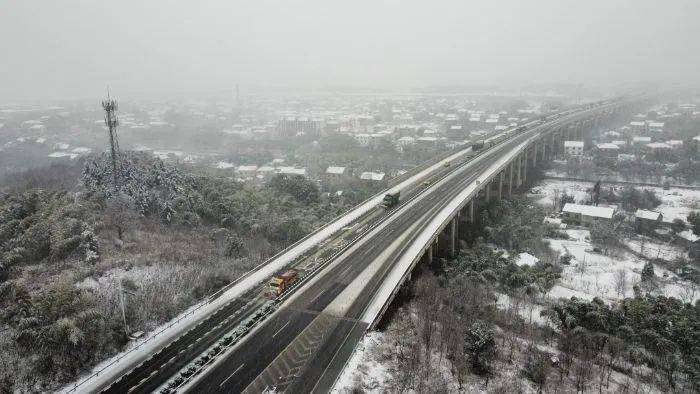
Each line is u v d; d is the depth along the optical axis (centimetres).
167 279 9325
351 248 10581
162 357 6925
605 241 14725
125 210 12088
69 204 11400
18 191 14175
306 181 17362
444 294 10138
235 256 11225
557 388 7494
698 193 19688
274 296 8494
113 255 10044
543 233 15350
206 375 6412
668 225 15800
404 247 10531
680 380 7962
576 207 16650
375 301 8281
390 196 13462
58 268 9250
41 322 7394
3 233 10275
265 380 6312
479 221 15950
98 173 13625
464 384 7262
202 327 7656
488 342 7856
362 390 6419
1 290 8181
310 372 6512
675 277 12594
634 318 9181
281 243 12588
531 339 8944
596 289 11644
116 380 6425
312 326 7581
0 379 6606
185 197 13400
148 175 13975
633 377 8025
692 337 8650
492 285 11194
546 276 11575
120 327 7769
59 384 6731
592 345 8600
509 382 7475
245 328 7431
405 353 7619
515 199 18650
